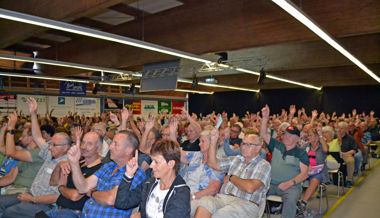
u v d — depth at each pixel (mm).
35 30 6277
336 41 6234
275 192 3699
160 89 11555
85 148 2887
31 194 3289
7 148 3482
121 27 9367
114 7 7980
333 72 13711
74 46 11203
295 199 3465
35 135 3592
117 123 4133
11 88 13055
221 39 7434
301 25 6293
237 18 7195
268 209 3738
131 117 5629
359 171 7488
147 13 8602
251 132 3221
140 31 8922
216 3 7488
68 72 11617
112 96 17250
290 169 3652
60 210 2697
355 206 4742
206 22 7680
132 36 9141
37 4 6066
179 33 8156
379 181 6410
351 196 5309
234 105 21922
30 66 12773
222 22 7422
